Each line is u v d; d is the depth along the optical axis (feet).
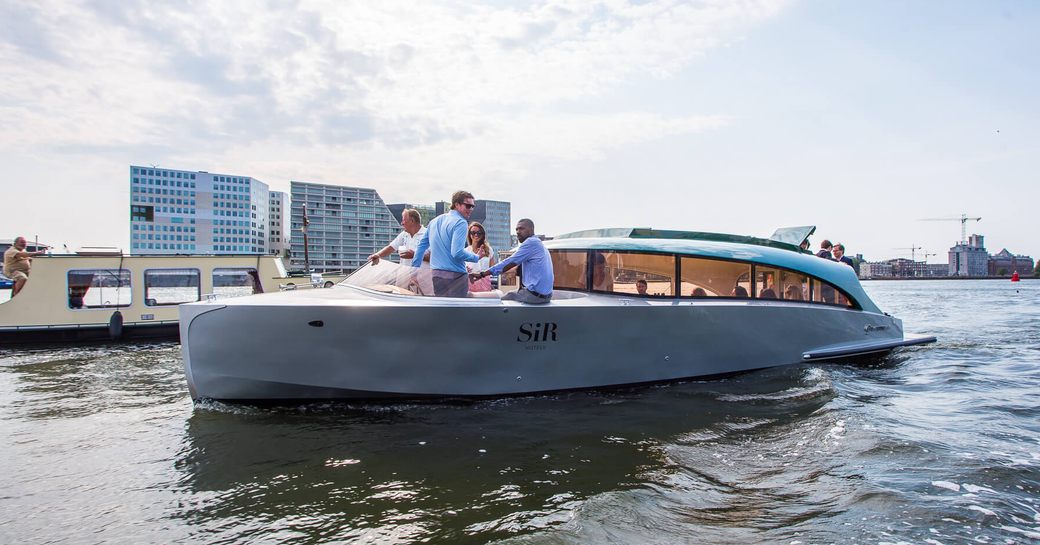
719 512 10.80
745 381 22.93
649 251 22.59
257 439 15.31
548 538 9.67
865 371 25.91
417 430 16.14
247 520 10.67
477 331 18.63
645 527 10.13
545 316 19.43
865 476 12.51
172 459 13.91
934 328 49.44
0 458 14.12
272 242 463.42
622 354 21.08
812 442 15.06
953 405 19.26
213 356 17.51
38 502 11.52
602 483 12.32
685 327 22.29
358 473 12.90
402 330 17.93
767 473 12.91
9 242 240.12
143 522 10.62
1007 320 59.72
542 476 12.74
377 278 20.20
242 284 45.42
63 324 40.04
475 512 10.89
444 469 13.15
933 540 9.62
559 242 24.38
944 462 13.25
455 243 18.54
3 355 34.40
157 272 42.88
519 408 18.56
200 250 396.57
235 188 410.31
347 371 17.84
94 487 12.27
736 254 24.12
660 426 16.63
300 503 11.37
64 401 20.76
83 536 10.09
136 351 36.24
